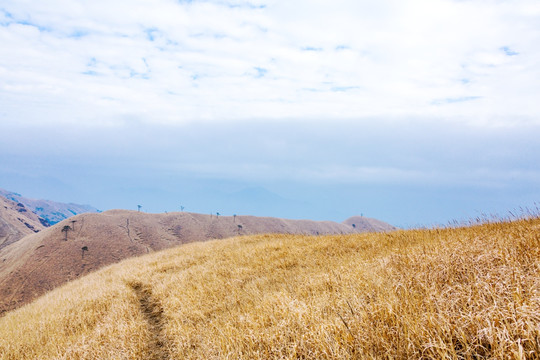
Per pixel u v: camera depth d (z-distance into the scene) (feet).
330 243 41.50
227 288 30.40
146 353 23.24
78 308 34.94
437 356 8.82
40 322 31.96
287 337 14.17
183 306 29.04
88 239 598.34
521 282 11.03
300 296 19.70
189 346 20.72
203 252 55.47
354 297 14.96
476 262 14.55
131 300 35.96
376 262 21.67
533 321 8.27
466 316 9.62
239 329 17.93
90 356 22.50
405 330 10.05
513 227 25.54
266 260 37.86
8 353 26.45
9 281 439.63
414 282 14.75
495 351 7.98
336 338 11.69
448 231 32.63
